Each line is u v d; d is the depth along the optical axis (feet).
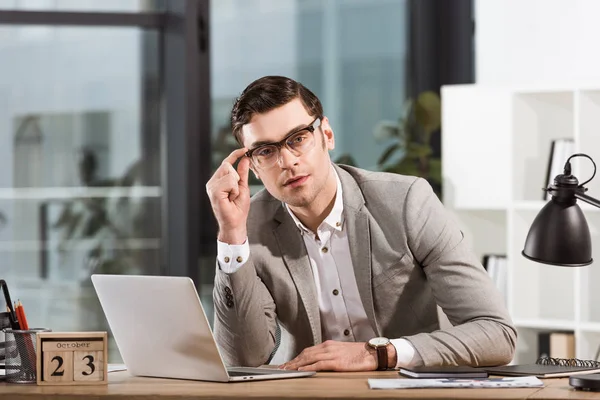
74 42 17.17
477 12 16.16
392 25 18.02
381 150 17.94
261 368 7.55
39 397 6.41
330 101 17.95
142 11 17.22
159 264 17.35
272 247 8.48
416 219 8.22
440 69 18.04
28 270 17.12
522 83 14.15
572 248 7.27
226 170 7.78
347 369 7.23
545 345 13.57
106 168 17.30
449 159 14.85
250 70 17.61
